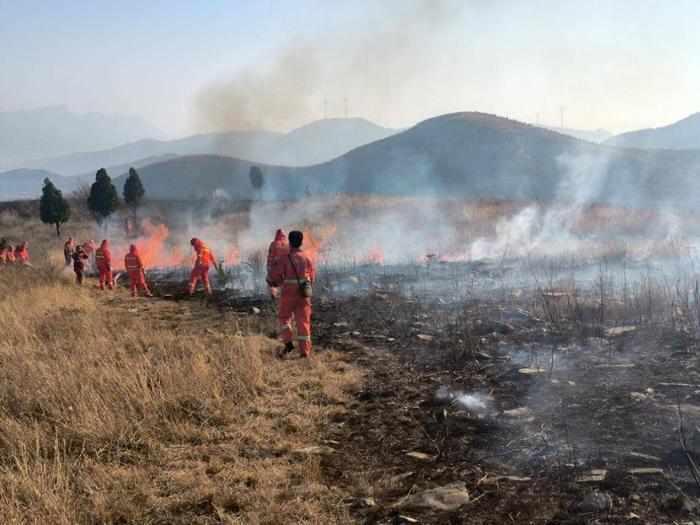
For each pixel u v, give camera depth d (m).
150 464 4.44
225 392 5.92
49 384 5.83
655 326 7.04
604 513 3.30
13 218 41.28
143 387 5.73
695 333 6.63
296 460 4.51
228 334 9.20
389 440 4.84
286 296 7.52
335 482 4.14
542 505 3.52
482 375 6.20
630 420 4.48
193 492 3.97
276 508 3.67
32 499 3.69
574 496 3.55
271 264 11.37
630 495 3.45
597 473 3.75
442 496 3.75
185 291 15.31
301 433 5.06
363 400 5.89
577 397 5.14
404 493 3.90
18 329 9.08
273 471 4.24
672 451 3.88
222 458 4.55
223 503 3.80
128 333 8.84
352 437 4.98
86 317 10.34
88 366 6.50
